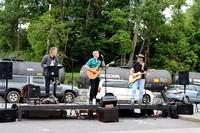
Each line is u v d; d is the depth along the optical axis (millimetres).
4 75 8211
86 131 6672
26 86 9055
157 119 9656
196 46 38188
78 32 41844
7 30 39344
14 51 41219
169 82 25656
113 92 17578
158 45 39156
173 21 37156
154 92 25312
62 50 38906
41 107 8453
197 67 41875
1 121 8031
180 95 20172
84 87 22484
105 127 7418
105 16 41969
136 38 36719
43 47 32094
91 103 9266
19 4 40500
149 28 36750
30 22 38625
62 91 18047
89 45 38469
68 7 39844
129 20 36281
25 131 6516
